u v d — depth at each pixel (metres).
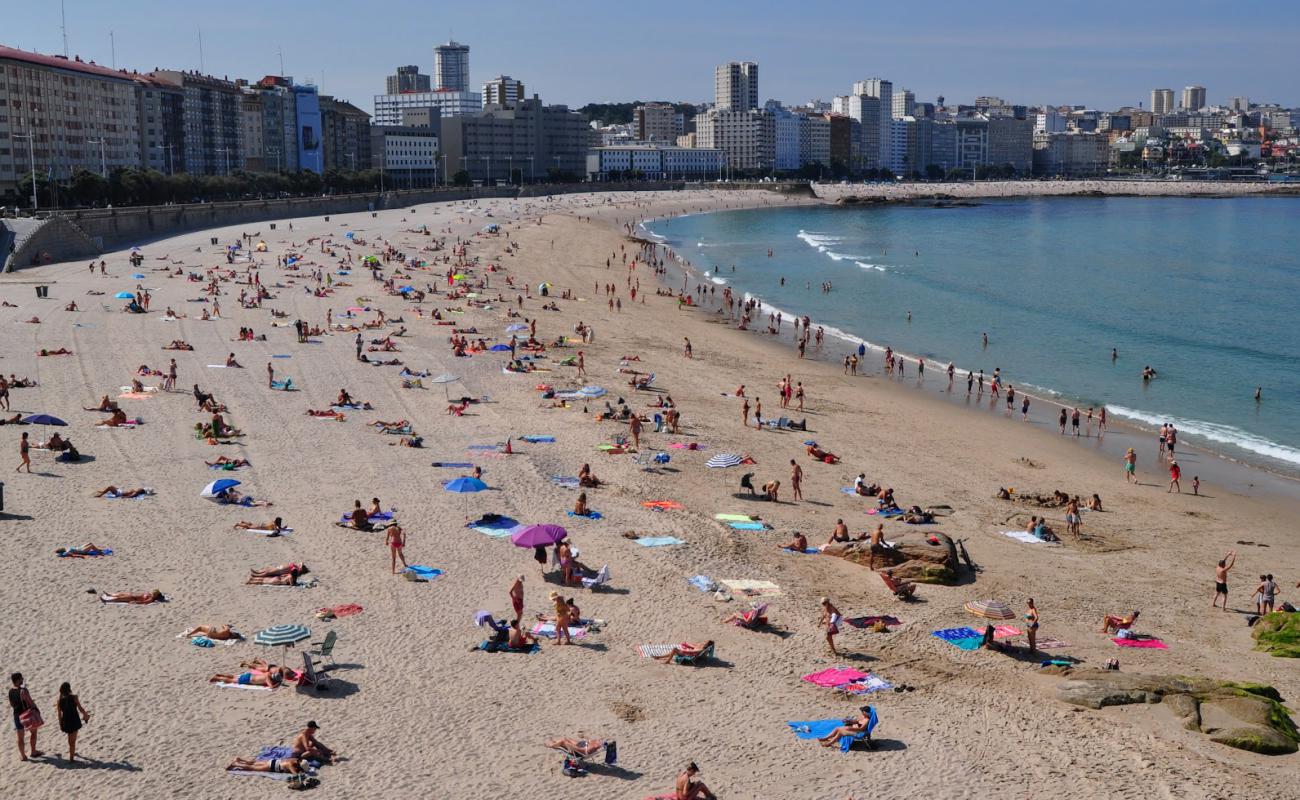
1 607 35.00
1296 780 27.30
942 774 27.41
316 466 51.50
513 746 28.27
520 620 35.66
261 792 25.84
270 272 119.88
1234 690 31.52
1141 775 27.44
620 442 58.16
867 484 53.72
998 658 34.56
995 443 65.38
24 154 178.25
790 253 190.88
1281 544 48.12
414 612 36.12
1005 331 108.19
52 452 51.53
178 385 66.31
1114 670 33.62
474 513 45.75
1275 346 100.62
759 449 59.47
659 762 27.72
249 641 33.44
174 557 39.75
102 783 25.94
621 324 102.75
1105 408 71.00
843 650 34.75
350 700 30.30
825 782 26.97
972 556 44.31
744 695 31.52
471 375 73.06
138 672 31.27
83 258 127.00
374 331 87.12
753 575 40.72
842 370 86.94
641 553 42.19
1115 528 49.56
